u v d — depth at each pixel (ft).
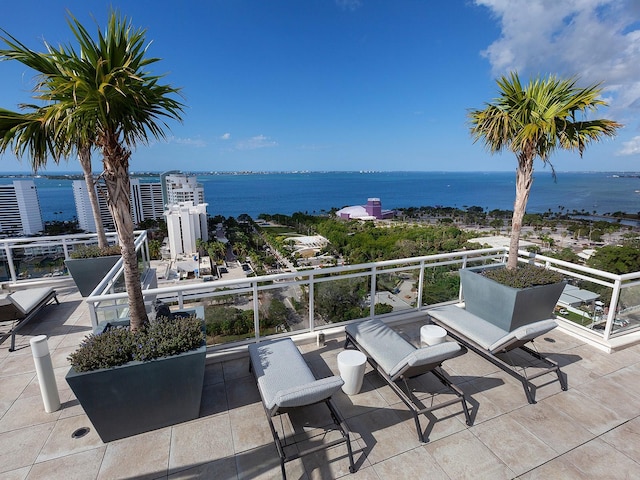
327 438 7.54
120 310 10.77
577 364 10.57
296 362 8.64
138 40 7.40
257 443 7.39
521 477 6.57
